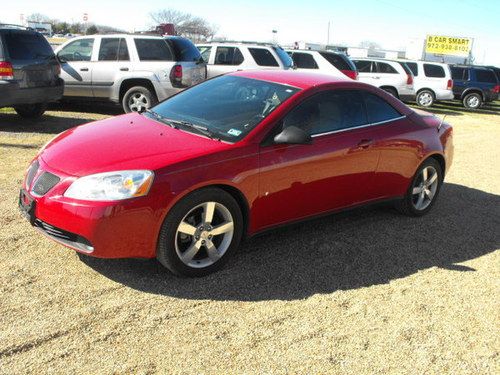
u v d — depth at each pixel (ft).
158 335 10.37
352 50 143.43
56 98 30.50
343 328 11.22
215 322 10.99
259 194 13.26
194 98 15.96
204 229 12.47
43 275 12.25
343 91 15.70
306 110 14.47
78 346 9.82
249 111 14.20
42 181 11.96
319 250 15.07
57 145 13.24
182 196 11.79
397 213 19.03
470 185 24.71
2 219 15.28
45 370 9.10
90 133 13.82
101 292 11.71
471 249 16.39
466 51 134.82
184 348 10.05
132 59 34.68
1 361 9.20
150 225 11.56
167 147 12.52
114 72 34.78
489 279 14.29
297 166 13.85
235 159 12.62
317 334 10.91
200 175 11.99
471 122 55.57
